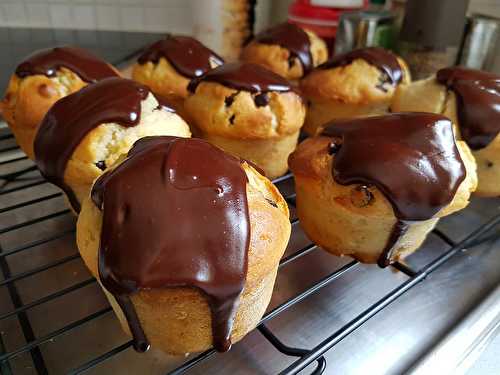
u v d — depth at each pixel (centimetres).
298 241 19
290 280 17
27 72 21
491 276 17
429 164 14
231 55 36
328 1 32
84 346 14
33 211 20
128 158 12
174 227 11
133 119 17
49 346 14
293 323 15
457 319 15
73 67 21
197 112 21
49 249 18
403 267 16
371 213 15
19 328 14
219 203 11
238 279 11
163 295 11
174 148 12
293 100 21
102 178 12
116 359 14
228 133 20
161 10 40
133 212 11
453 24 28
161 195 11
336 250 17
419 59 30
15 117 20
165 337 13
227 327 12
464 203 15
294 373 12
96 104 17
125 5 40
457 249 17
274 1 39
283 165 22
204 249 11
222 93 20
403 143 14
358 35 30
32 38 38
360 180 14
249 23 36
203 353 13
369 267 18
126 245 11
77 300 15
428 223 16
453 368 14
